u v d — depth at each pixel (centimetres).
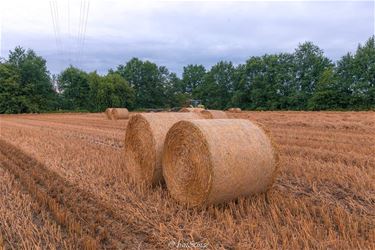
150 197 520
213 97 7044
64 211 455
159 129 588
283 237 364
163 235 386
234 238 375
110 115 2700
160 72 7138
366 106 4491
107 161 770
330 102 4766
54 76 6241
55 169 702
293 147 969
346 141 1106
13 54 5438
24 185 597
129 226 415
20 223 424
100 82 5828
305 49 5775
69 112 5228
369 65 4572
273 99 5750
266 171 495
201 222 414
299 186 583
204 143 457
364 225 406
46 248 362
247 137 489
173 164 527
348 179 604
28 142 1127
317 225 410
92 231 397
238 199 487
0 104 4819
